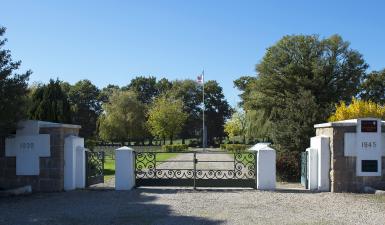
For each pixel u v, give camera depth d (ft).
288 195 49.62
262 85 193.67
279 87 190.29
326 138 53.72
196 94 347.77
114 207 41.65
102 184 62.69
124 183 54.39
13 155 54.49
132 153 55.31
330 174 53.21
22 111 51.57
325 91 185.68
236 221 34.63
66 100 76.43
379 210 39.81
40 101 73.46
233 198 47.34
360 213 38.22
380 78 228.02
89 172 58.44
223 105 349.82
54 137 53.98
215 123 345.92
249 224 33.40
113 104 267.80
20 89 49.96
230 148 202.18
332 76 192.34
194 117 344.90
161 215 37.40
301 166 62.39
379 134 52.70
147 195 49.67
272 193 51.19
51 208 41.22
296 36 197.57
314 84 184.96
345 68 193.06
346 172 52.60
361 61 193.98
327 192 52.31
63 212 38.99
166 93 352.08
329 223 33.78
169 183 56.18
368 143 52.60
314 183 54.24
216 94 348.59
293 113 71.26
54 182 53.67
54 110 72.95
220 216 36.86
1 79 48.34
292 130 69.67
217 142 344.28
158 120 262.88
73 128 58.13
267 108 180.14
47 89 74.43
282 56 194.29
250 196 48.75
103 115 271.28
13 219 35.70
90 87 344.90
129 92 277.64
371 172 52.44
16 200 46.60
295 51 196.54
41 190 53.78
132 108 266.77
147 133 281.33
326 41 194.80
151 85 384.27
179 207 41.55
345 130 52.85
